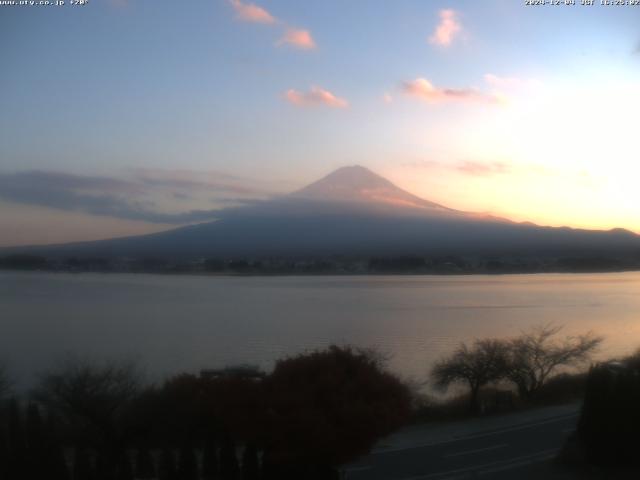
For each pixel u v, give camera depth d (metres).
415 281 148.88
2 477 13.68
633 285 128.25
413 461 17.72
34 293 105.56
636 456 17.23
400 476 16.47
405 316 68.75
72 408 18.53
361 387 14.64
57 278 155.25
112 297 98.31
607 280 148.25
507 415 23.11
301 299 94.94
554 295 101.19
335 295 104.00
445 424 21.84
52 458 13.84
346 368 15.11
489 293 107.12
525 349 28.69
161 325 61.81
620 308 77.38
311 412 13.79
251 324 61.88
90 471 13.99
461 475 16.59
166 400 17.88
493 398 24.92
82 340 50.56
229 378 15.70
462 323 61.19
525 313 71.38
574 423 21.98
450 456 18.22
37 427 14.16
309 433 13.62
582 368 31.05
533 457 18.20
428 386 29.22
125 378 28.80
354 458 14.36
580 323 60.19
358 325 59.84
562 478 16.47
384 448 18.98
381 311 75.19
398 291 113.56
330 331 55.31
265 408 14.02
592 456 17.25
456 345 43.78
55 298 94.94
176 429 17.56
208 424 17.08
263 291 113.94
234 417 14.16
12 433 14.18
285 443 13.76
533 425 21.73
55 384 20.89
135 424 17.95
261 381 15.04
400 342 46.78
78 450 14.86
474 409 23.78
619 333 51.97
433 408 23.66
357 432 13.85
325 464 14.30
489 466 17.34
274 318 67.56
